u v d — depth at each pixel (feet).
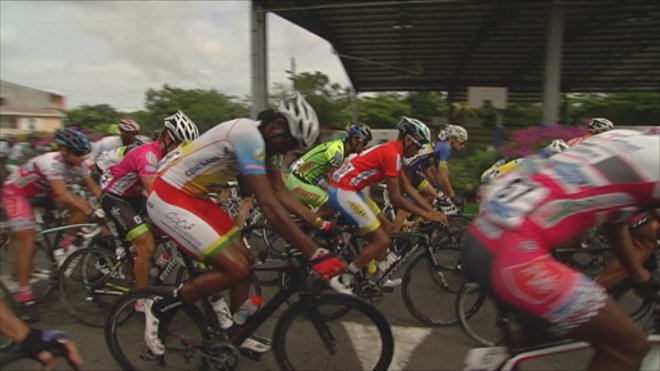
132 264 12.71
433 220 12.67
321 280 8.67
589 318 5.87
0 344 10.30
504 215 6.15
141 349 9.90
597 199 5.99
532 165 6.64
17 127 125.70
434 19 40.70
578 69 60.18
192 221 8.66
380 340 9.07
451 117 70.85
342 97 91.50
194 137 11.91
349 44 49.55
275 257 13.29
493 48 50.98
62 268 12.64
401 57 55.06
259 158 8.14
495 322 10.36
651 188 5.93
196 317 9.17
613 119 69.82
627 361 5.98
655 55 53.11
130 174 12.01
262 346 9.21
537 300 5.91
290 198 9.82
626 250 7.73
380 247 12.02
